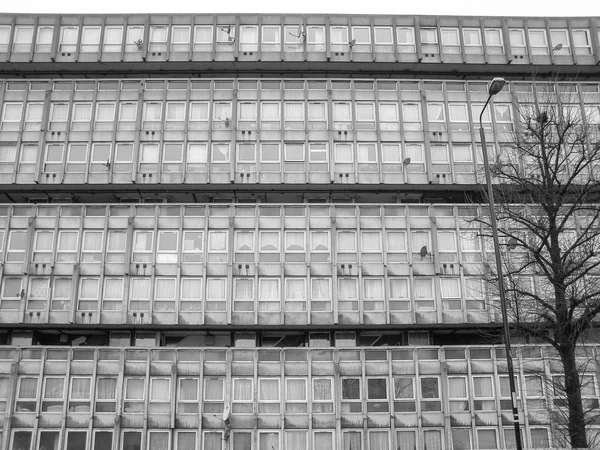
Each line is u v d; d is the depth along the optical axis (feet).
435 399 138.10
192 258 148.77
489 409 137.49
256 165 156.35
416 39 165.48
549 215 90.68
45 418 135.54
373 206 152.76
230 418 135.95
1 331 148.05
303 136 158.92
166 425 135.64
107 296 146.20
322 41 165.58
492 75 168.96
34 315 144.56
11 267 148.05
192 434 135.74
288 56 163.32
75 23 165.99
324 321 144.87
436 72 167.63
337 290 146.82
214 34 164.76
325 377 139.23
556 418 103.24
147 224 150.61
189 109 160.45
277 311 145.38
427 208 153.07
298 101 161.89
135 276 147.43
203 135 158.61
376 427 136.05
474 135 159.84
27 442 134.41
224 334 149.38
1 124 159.94
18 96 161.89
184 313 144.87
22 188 156.76
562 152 128.06
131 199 161.99
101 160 156.87
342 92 162.61
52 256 148.36
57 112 160.56
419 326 145.79
